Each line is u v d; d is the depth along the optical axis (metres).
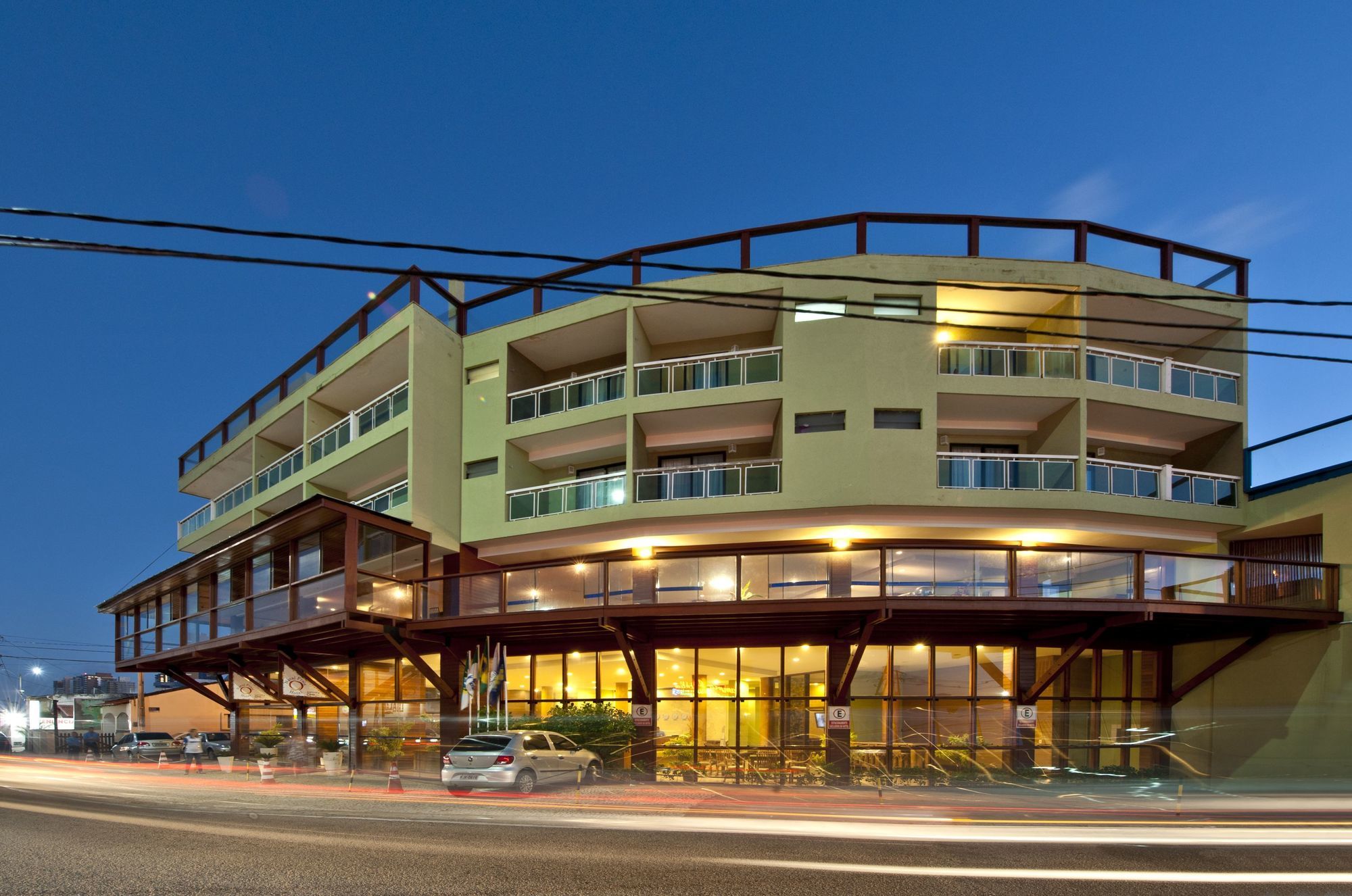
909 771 18.48
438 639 20.44
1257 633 18.47
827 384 19.84
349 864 8.61
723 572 17.95
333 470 25.81
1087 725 19.55
